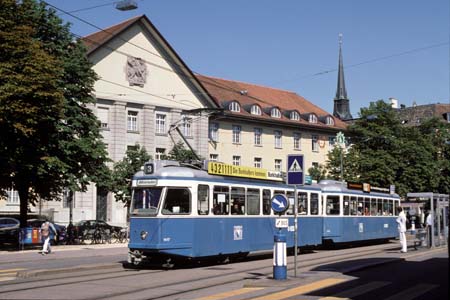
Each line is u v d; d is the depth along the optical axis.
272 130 68.81
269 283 14.00
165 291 13.38
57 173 33.72
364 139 54.75
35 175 32.53
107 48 52.66
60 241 36.59
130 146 53.91
